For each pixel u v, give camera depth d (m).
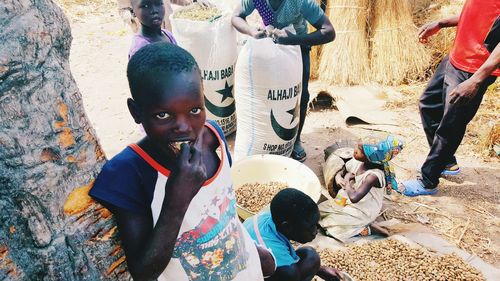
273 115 3.81
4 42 1.07
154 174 1.26
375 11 5.46
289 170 3.78
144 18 3.10
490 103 5.05
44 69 1.18
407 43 5.52
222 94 4.39
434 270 3.06
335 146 4.18
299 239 2.51
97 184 1.27
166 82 1.10
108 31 7.12
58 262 1.29
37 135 1.17
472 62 3.35
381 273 3.07
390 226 3.47
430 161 3.75
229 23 4.20
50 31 1.19
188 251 1.39
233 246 1.50
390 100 5.24
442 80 3.71
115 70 6.02
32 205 1.20
